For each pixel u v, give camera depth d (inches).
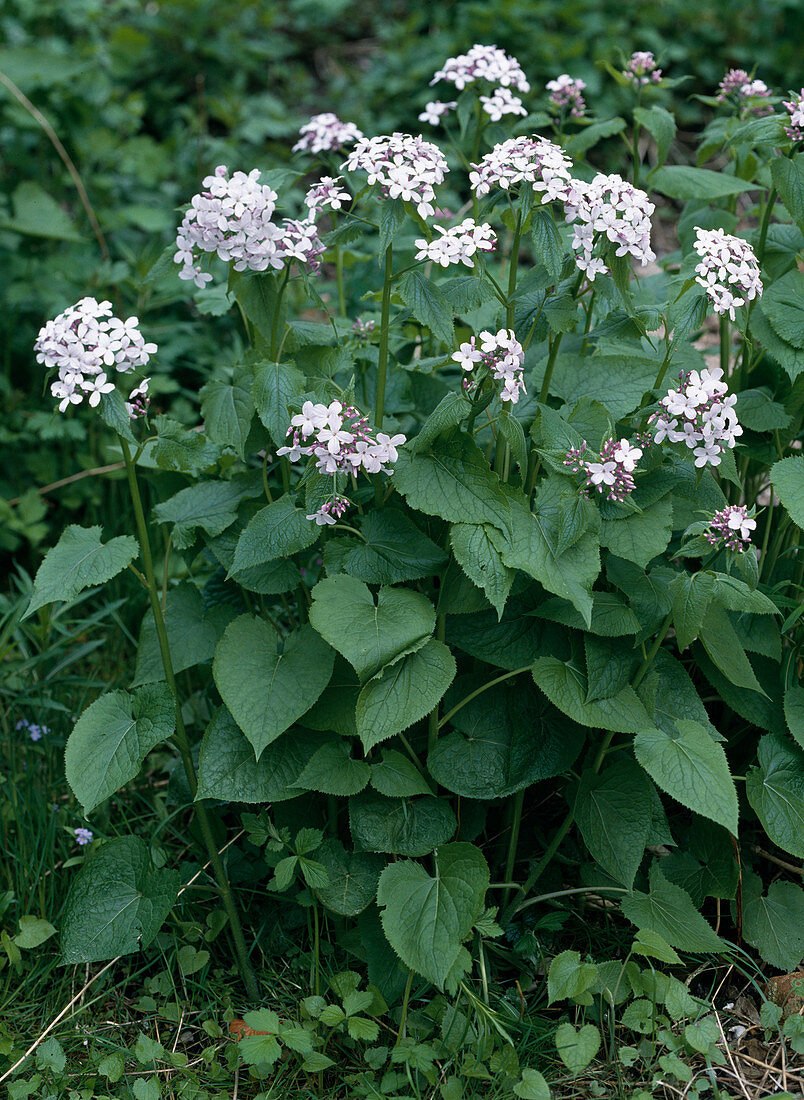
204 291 132.9
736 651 104.4
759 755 108.4
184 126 258.7
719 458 94.8
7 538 167.8
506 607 106.2
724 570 111.6
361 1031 94.2
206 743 101.3
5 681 146.5
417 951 91.3
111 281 185.5
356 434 91.4
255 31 298.7
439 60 272.7
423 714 93.6
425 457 98.0
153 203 222.4
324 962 109.0
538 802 121.3
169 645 112.0
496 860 117.0
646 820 100.7
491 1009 99.4
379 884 95.7
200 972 111.0
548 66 267.9
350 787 97.9
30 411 180.9
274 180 109.6
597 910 115.0
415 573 99.7
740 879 109.4
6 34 236.5
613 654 100.7
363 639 92.7
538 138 97.8
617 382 111.0
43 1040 103.1
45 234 177.9
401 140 94.2
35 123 195.2
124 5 273.0
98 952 101.2
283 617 128.6
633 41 280.4
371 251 182.1
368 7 318.0
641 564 95.5
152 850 112.6
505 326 103.7
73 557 97.8
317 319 199.2
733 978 108.9
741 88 130.0
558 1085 98.1
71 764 100.3
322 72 297.0
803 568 119.6
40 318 188.1
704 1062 100.0
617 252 96.7
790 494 102.5
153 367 182.4
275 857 108.1
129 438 94.7
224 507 111.4
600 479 91.7
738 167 130.6
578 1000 96.3
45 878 116.0
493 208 104.6
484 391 95.3
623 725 97.7
